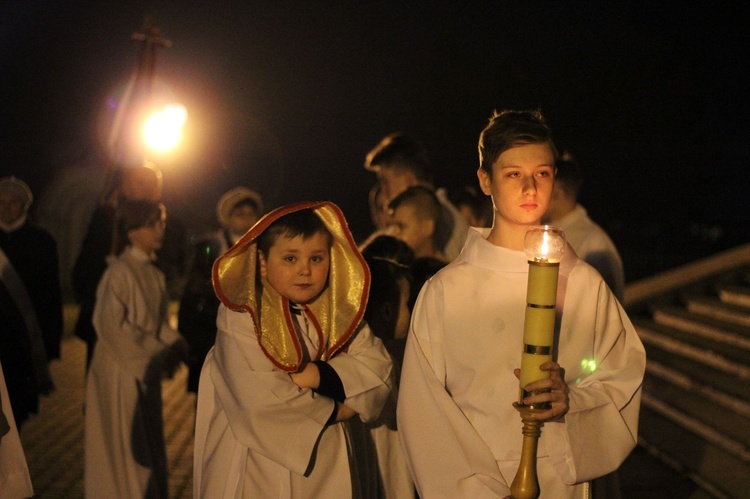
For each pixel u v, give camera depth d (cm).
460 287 257
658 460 584
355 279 281
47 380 529
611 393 254
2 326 504
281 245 268
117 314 460
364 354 281
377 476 303
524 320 237
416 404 253
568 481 247
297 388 265
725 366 668
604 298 262
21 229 611
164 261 613
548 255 220
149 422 470
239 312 272
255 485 268
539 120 249
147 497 461
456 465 247
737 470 516
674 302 859
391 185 523
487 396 252
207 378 290
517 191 243
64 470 579
